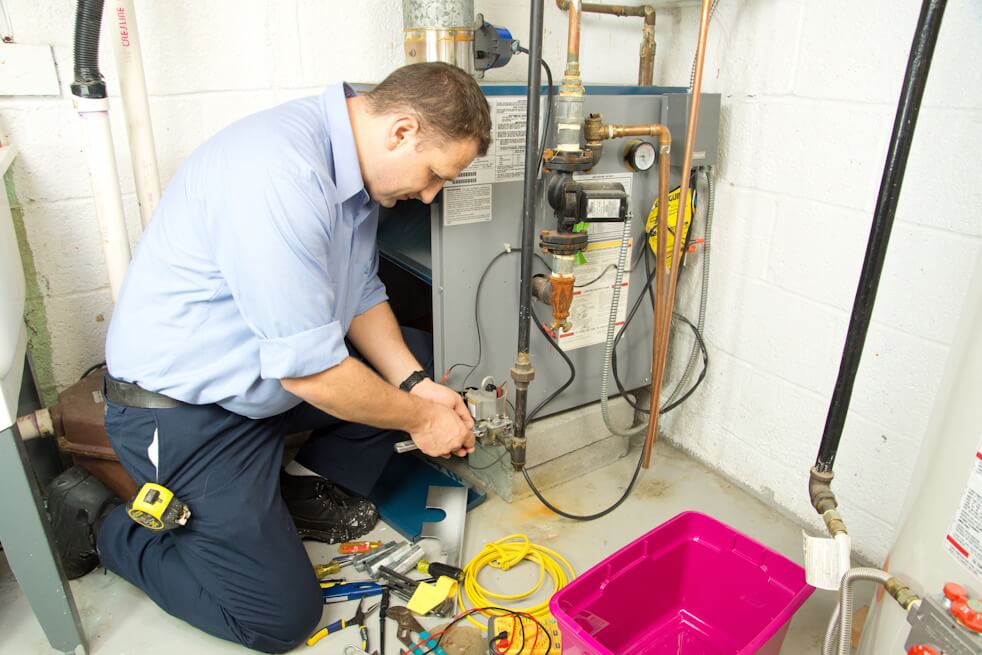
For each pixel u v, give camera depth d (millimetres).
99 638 1193
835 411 1060
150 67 1354
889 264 1246
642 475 1702
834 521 1009
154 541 1202
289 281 938
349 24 1519
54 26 1249
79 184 1354
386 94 1018
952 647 691
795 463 1511
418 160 1031
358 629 1209
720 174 1533
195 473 1147
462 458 1674
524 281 1288
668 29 1649
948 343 1179
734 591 1250
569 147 1224
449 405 1312
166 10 1332
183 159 1446
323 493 1465
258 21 1425
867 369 1324
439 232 1299
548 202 1317
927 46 863
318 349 983
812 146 1330
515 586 1320
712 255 1604
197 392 1102
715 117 1420
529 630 1186
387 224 1618
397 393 1138
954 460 746
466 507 1519
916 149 1164
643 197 1497
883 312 1273
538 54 1125
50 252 1362
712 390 1688
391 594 1280
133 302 1089
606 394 1541
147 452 1138
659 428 1872
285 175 936
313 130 1034
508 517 1521
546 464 1606
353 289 1246
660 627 1296
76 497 1272
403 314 1987
